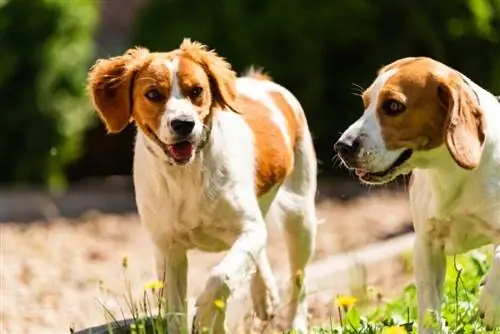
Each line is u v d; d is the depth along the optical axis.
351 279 12.62
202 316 9.33
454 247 9.52
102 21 30.33
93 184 25.11
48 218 20.45
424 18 21.59
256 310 11.19
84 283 15.19
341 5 21.88
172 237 9.94
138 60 9.69
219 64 9.78
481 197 9.21
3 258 16.80
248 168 10.03
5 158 23.67
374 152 8.95
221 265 9.42
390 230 17.86
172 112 9.30
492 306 8.91
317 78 22.09
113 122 9.75
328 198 20.58
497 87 21.64
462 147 8.82
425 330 9.19
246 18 22.19
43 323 13.11
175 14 22.89
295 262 11.41
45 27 23.25
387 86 8.98
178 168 9.60
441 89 8.96
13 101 23.41
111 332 9.68
